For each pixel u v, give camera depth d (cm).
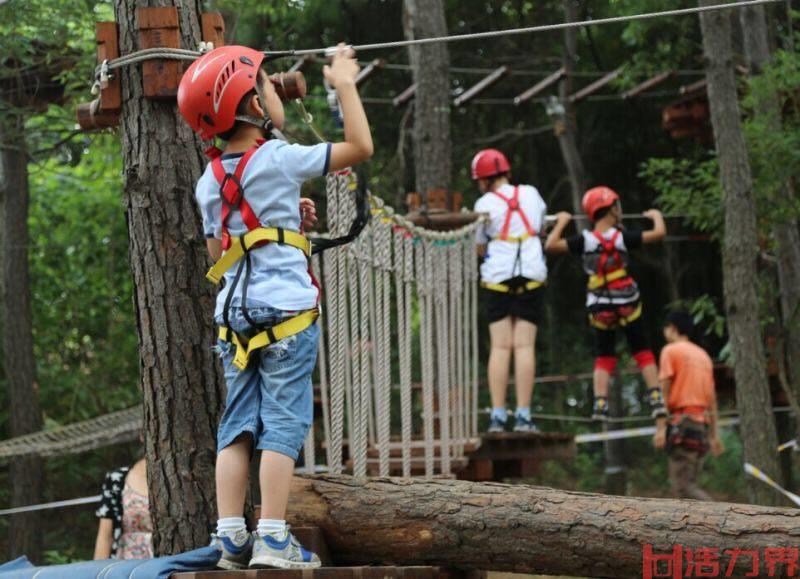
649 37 1559
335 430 498
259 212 378
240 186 379
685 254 1736
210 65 383
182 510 429
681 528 394
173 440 432
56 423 1298
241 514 378
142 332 439
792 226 1009
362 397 538
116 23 450
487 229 807
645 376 895
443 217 789
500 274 791
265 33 1528
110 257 1338
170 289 436
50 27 934
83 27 968
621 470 1548
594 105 1766
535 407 1772
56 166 1361
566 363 1764
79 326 1353
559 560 410
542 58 1684
